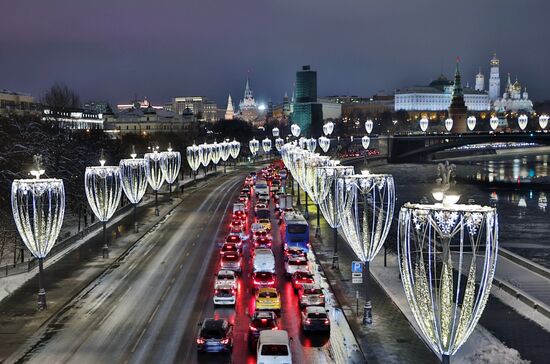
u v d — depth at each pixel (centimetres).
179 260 7425
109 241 8606
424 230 3353
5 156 10150
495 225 3238
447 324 3272
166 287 6169
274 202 13338
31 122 12475
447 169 5362
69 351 4428
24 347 4512
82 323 5056
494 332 4816
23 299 5725
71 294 5888
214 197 14100
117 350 4444
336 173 6962
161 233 9306
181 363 4194
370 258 5112
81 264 7175
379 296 5806
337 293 5919
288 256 6931
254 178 17338
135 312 5347
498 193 17262
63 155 11781
